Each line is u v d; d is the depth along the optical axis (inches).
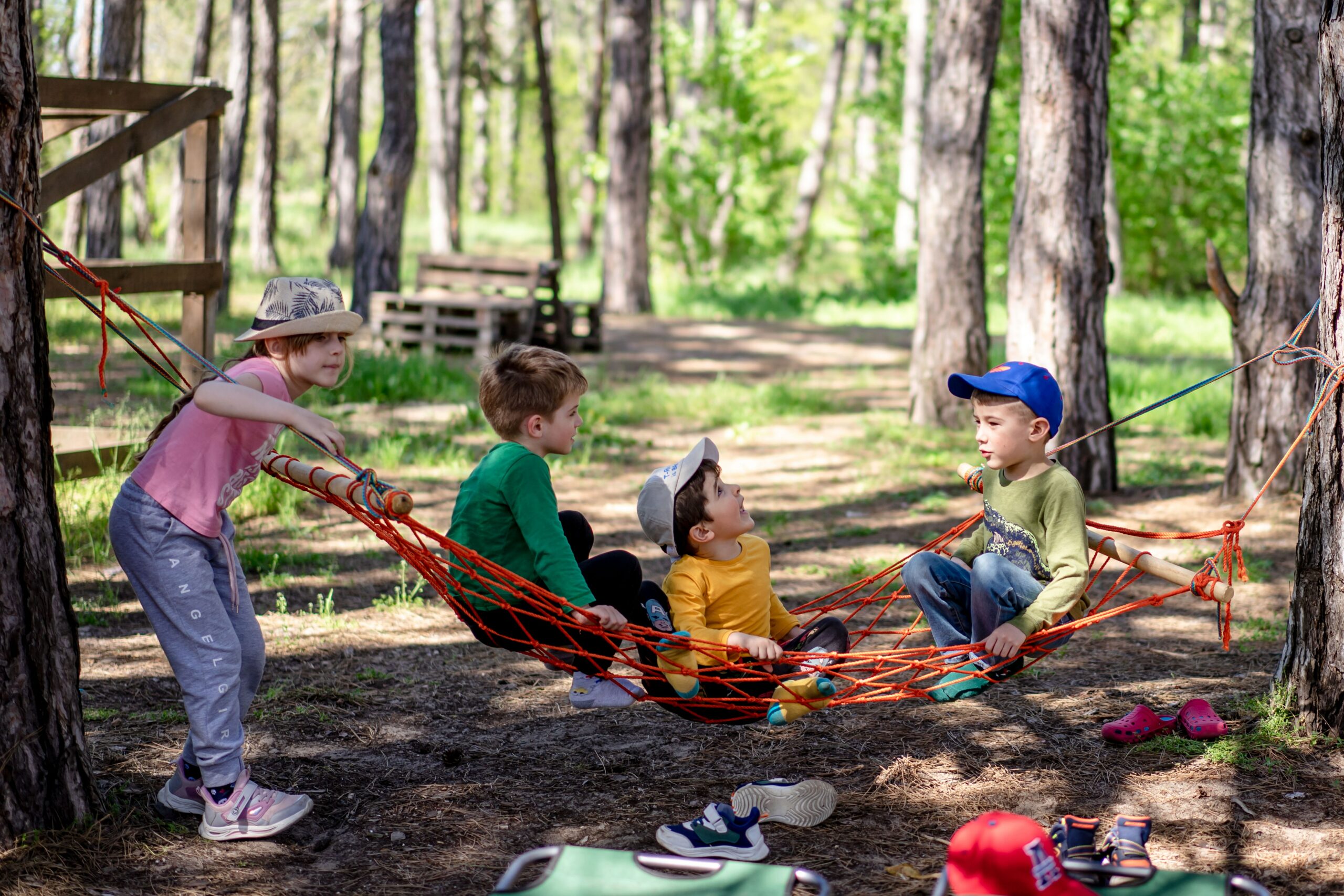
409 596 274.2
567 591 146.7
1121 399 541.3
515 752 184.1
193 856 144.2
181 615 144.1
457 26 1574.8
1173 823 152.6
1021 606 152.2
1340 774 162.6
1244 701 191.3
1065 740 183.3
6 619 138.6
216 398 137.2
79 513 299.3
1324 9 172.4
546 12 2269.9
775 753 182.5
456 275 711.7
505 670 225.5
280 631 242.5
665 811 161.3
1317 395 173.6
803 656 148.8
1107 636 247.1
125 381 501.7
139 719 187.8
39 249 141.6
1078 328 379.9
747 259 1318.9
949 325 495.5
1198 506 357.7
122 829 147.7
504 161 2481.5
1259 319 342.6
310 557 298.5
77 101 303.1
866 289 1154.0
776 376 669.3
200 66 978.7
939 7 481.1
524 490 151.6
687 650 147.5
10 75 135.3
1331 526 170.4
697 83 1225.4
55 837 141.4
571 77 2300.7
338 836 153.5
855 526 349.4
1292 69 322.3
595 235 1823.3
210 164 343.9
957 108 481.4
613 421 517.0
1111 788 164.1
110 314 689.0
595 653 158.4
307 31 1675.7
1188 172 1050.1
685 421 528.4
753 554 158.7
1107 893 111.0
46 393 143.5
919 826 154.9
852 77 2504.9
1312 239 332.8
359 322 151.0
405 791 167.6
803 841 151.1
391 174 734.5
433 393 547.2
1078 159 376.5
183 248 346.9
